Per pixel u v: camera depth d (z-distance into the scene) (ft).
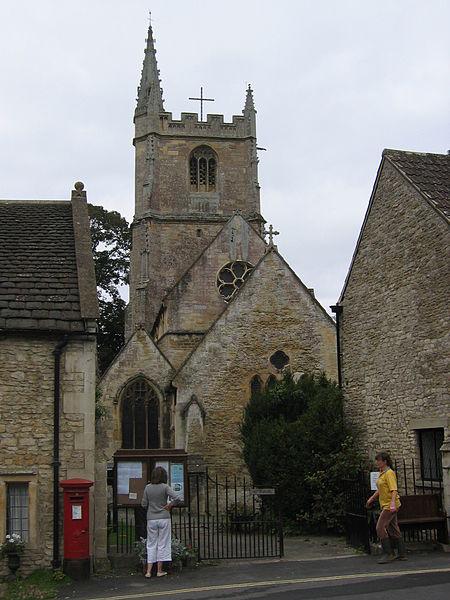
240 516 59.47
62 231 55.31
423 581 35.63
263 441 65.46
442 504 47.62
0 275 47.62
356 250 65.46
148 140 160.97
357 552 48.11
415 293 55.57
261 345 91.40
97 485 44.47
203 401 88.53
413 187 56.34
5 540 41.01
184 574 41.01
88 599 34.78
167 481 45.11
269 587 35.96
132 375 94.02
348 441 62.03
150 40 170.50
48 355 43.32
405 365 56.49
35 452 42.11
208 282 114.21
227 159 163.32
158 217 154.81
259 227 159.94
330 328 93.25
